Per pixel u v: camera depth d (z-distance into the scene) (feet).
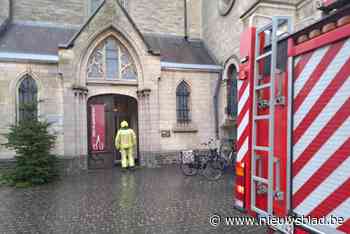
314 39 8.08
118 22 44.21
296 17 38.40
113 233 17.31
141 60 45.14
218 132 48.62
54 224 19.21
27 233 17.69
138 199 25.23
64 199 25.91
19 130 33.83
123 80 45.50
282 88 9.41
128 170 42.27
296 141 8.69
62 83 41.42
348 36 7.06
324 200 7.71
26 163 33.27
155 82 45.44
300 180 8.53
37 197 26.94
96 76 44.37
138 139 47.14
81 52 42.45
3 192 29.37
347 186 7.06
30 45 44.78
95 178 36.63
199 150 44.96
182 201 24.14
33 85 40.52
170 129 46.55
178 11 59.31
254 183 10.66
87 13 54.34
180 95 47.70
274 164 9.62
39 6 51.24
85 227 18.51
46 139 35.12
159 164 45.47
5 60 38.75
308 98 8.29
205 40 57.16
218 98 49.06
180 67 47.01
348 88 7.07
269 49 10.30
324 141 7.74
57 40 48.21
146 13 57.41
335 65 7.45
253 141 10.62
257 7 37.81
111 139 46.32
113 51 45.42
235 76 45.62
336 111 7.40
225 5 49.83
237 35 44.47
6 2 47.67
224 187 29.35
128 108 49.62
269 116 9.74
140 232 17.34
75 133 41.83
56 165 37.17
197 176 36.01
